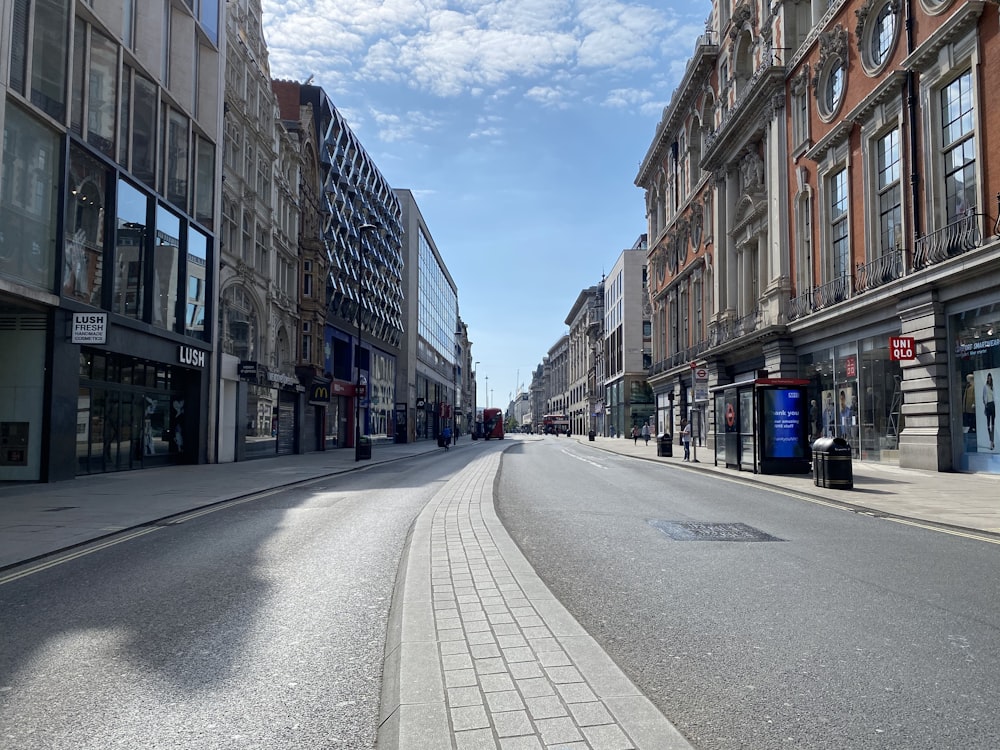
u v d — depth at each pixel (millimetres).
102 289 18719
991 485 14703
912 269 19234
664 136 48125
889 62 20828
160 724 3459
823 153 25047
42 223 16188
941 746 3148
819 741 3203
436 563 6746
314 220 40406
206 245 25219
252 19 31859
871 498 12672
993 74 16391
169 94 22109
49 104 16375
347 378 47531
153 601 5906
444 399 93750
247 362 28000
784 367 27484
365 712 3594
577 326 116062
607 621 5133
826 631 4867
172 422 24125
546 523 10008
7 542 8703
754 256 33438
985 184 16594
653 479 18109
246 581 6598
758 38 31656
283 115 42188
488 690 3580
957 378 17469
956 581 6359
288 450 35219
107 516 11086
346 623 5203
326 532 9453
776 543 8344
